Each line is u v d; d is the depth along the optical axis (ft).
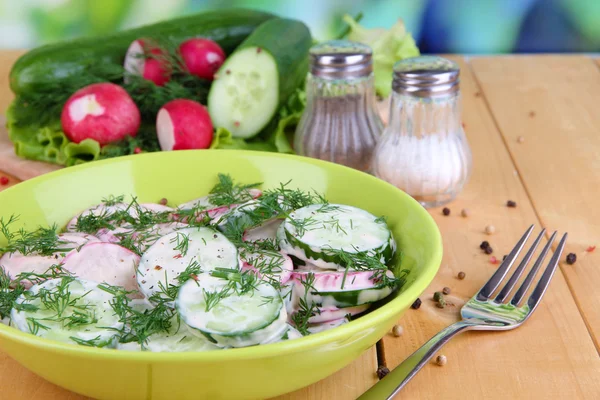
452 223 1.74
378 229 1.41
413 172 1.78
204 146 1.99
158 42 2.23
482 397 1.30
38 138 1.98
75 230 1.51
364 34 2.36
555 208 1.78
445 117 1.78
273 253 1.38
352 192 1.52
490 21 3.85
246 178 1.59
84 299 1.26
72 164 1.94
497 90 2.42
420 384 1.32
